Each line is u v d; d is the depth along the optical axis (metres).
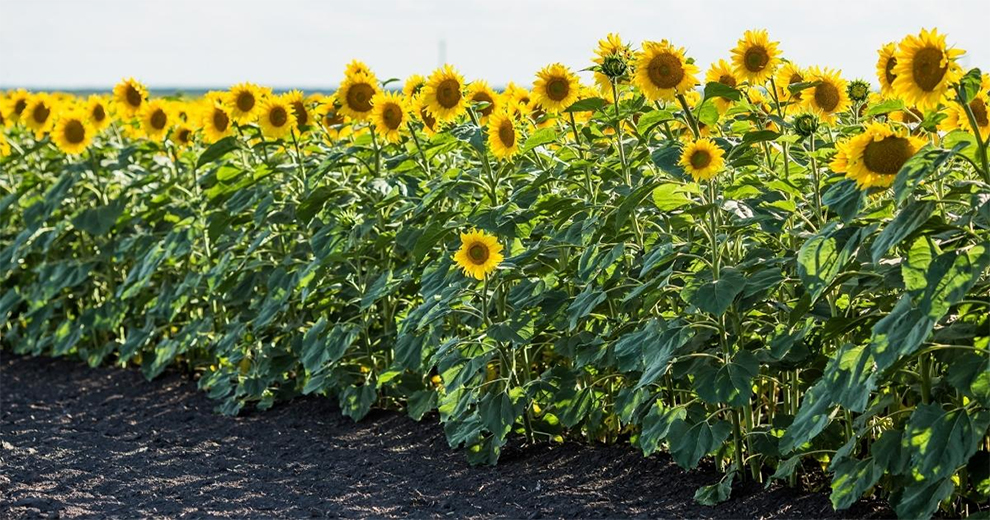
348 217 5.84
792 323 3.96
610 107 4.64
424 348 5.34
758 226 4.34
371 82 5.69
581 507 4.40
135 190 7.81
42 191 8.31
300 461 5.34
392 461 5.25
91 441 5.82
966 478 3.74
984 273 3.55
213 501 4.67
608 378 5.03
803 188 4.45
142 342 7.15
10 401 6.86
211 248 6.91
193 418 6.30
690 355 4.16
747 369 4.05
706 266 4.37
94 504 4.63
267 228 6.46
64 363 7.87
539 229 5.32
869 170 3.40
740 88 4.71
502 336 4.72
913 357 3.50
